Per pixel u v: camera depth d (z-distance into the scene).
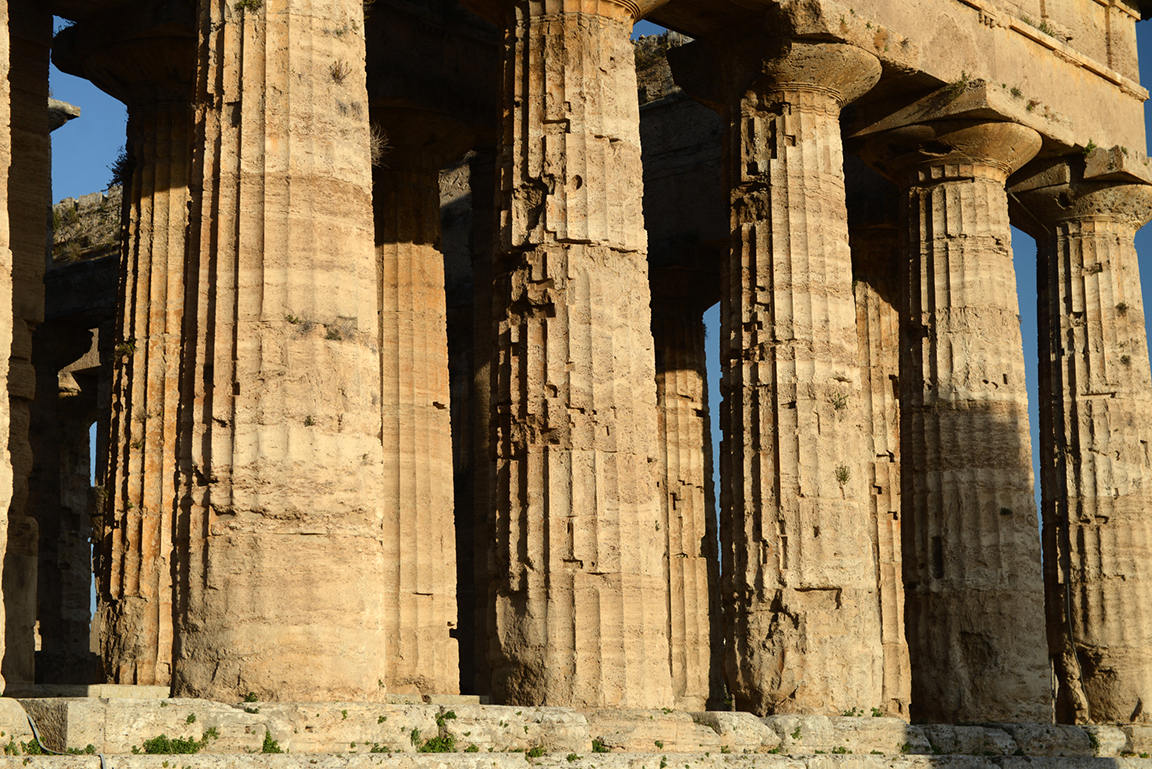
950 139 29.38
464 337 40.47
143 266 25.53
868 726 24.25
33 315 24.42
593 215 22.59
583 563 21.66
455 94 30.08
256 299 17.67
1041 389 33.19
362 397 18.03
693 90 27.20
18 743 14.52
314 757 15.74
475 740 18.09
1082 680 31.86
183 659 17.27
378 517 18.05
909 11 27.84
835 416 25.38
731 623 25.17
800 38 25.75
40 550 40.06
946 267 29.58
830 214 26.08
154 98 26.03
